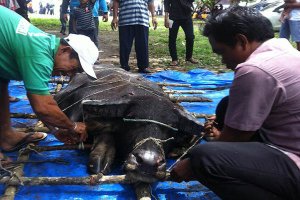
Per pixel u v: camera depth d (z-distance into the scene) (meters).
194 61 9.27
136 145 3.38
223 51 2.60
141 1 7.58
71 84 4.69
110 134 3.79
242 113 2.38
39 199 3.12
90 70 3.27
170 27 8.73
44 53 3.10
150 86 4.35
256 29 2.47
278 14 17.19
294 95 2.34
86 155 3.94
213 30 2.56
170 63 9.17
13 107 5.31
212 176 2.43
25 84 3.07
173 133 3.74
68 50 3.27
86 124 3.68
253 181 2.40
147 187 3.18
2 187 3.29
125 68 7.91
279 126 2.44
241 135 2.44
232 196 2.44
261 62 2.36
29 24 3.17
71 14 8.34
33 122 4.79
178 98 5.58
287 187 2.39
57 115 3.21
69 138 3.54
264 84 2.32
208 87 6.82
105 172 3.50
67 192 3.24
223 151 2.42
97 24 9.70
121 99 3.62
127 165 3.12
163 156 3.27
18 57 3.05
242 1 17.86
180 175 2.76
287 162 2.40
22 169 3.50
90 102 3.56
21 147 4.00
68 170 3.60
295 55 2.43
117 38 14.94
